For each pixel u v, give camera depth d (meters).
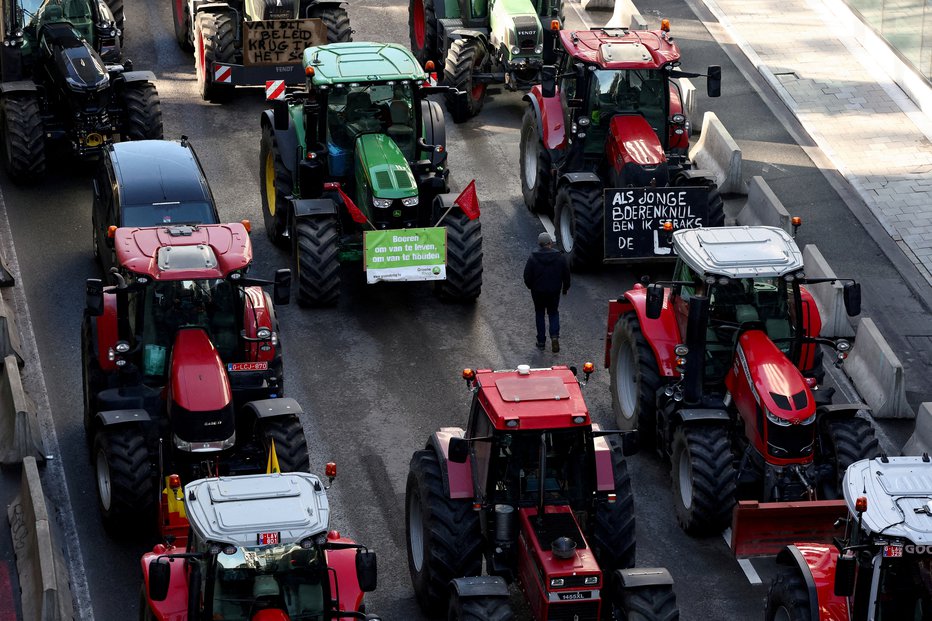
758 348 25.75
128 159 32.31
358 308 33.38
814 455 25.61
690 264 26.33
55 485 26.84
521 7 42.16
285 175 34.28
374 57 34.03
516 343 32.06
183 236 26.48
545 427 21.48
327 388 30.20
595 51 34.88
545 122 35.84
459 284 32.84
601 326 32.84
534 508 21.89
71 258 34.50
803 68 45.34
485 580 20.91
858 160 40.25
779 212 35.94
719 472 25.06
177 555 19.64
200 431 23.86
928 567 19.19
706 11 49.09
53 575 23.12
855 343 31.50
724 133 38.91
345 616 19.88
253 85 41.69
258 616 19.38
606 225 33.31
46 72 38.03
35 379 30.05
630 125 34.50
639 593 20.69
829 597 20.61
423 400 29.94
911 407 30.23
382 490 27.06
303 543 19.48
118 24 44.62
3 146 38.34
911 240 36.53
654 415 27.66
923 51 43.03
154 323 25.42
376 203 32.00
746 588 24.69
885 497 19.84
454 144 41.09
